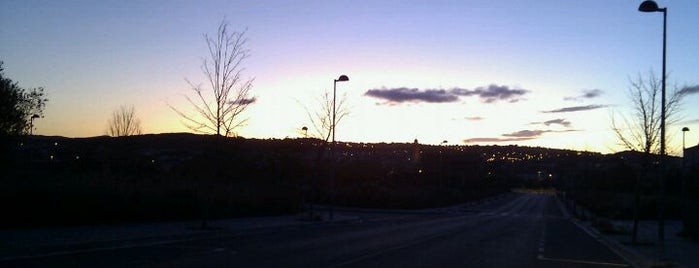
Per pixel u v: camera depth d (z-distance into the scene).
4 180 26.41
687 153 69.38
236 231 30.16
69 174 31.30
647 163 27.91
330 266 17.02
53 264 15.99
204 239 25.53
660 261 20.38
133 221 31.02
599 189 77.31
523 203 100.56
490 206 87.12
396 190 79.50
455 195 95.12
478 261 19.44
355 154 124.25
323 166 75.81
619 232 34.06
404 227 37.44
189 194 35.22
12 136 34.44
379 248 22.91
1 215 24.66
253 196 43.72
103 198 29.22
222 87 30.92
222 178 47.62
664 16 20.97
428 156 118.56
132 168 47.75
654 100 27.38
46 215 26.28
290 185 54.09
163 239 24.75
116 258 17.75
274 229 33.28
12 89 34.84
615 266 19.73
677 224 44.91
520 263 19.34
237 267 16.34
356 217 47.78
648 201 53.16
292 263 17.50
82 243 20.86
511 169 192.38
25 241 20.50
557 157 172.38
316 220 40.66
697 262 20.80
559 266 18.92
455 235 31.19
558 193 138.75
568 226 43.81
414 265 17.86
